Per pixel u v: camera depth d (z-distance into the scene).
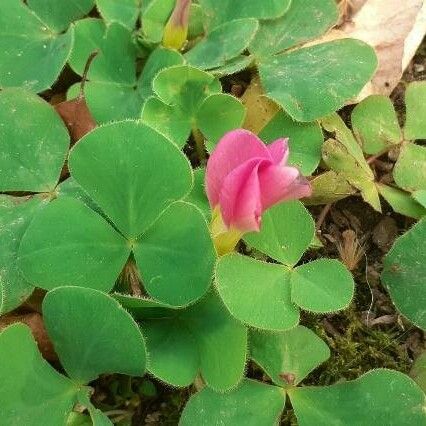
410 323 0.18
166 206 0.15
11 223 0.16
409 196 0.19
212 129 0.19
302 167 0.18
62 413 0.14
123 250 0.15
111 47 0.19
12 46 0.19
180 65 0.18
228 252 0.16
